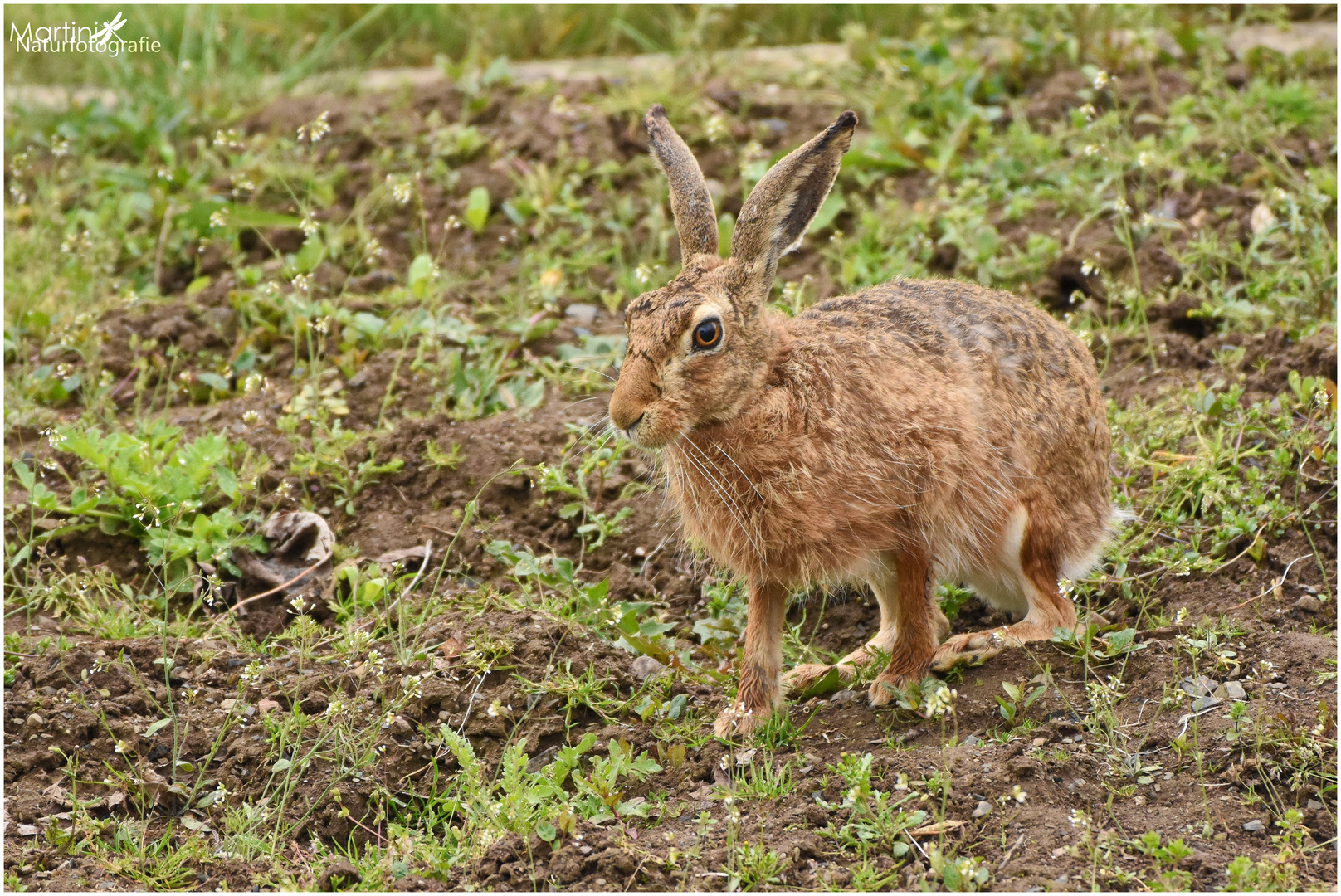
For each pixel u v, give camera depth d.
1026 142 14.41
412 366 11.97
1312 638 8.27
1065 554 8.95
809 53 17.48
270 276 13.80
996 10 17.56
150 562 9.98
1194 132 13.96
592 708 8.43
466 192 14.94
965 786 7.31
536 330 12.45
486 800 7.46
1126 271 12.57
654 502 10.69
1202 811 7.11
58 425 11.52
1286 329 11.26
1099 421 9.20
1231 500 9.67
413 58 18.61
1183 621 8.63
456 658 8.78
